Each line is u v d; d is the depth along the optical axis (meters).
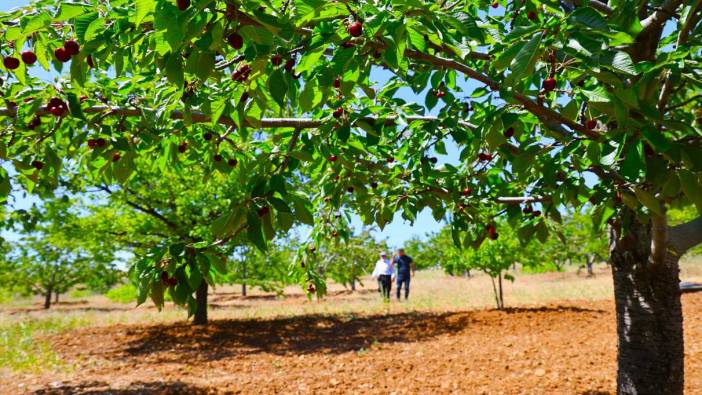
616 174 2.46
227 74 2.88
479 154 3.41
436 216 3.57
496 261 11.18
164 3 1.35
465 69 2.01
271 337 9.59
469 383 5.30
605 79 1.59
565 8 2.95
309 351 8.08
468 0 2.69
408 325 10.01
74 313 16.62
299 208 1.78
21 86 2.54
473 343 7.63
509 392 4.88
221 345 8.88
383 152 3.51
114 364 7.45
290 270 4.00
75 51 1.89
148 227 10.24
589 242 21.53
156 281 1.96
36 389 5.76
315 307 14.98
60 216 10.46
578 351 6.50
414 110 3.18
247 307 16.69
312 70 1.90
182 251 1.93
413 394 5.06
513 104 2.08
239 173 3.23
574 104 2.03
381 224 3.62
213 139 3.08
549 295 14.57
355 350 7.86
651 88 2.05
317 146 2.65
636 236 3.42
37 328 11.26
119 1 1.62
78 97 2.44
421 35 1.71
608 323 8.47
